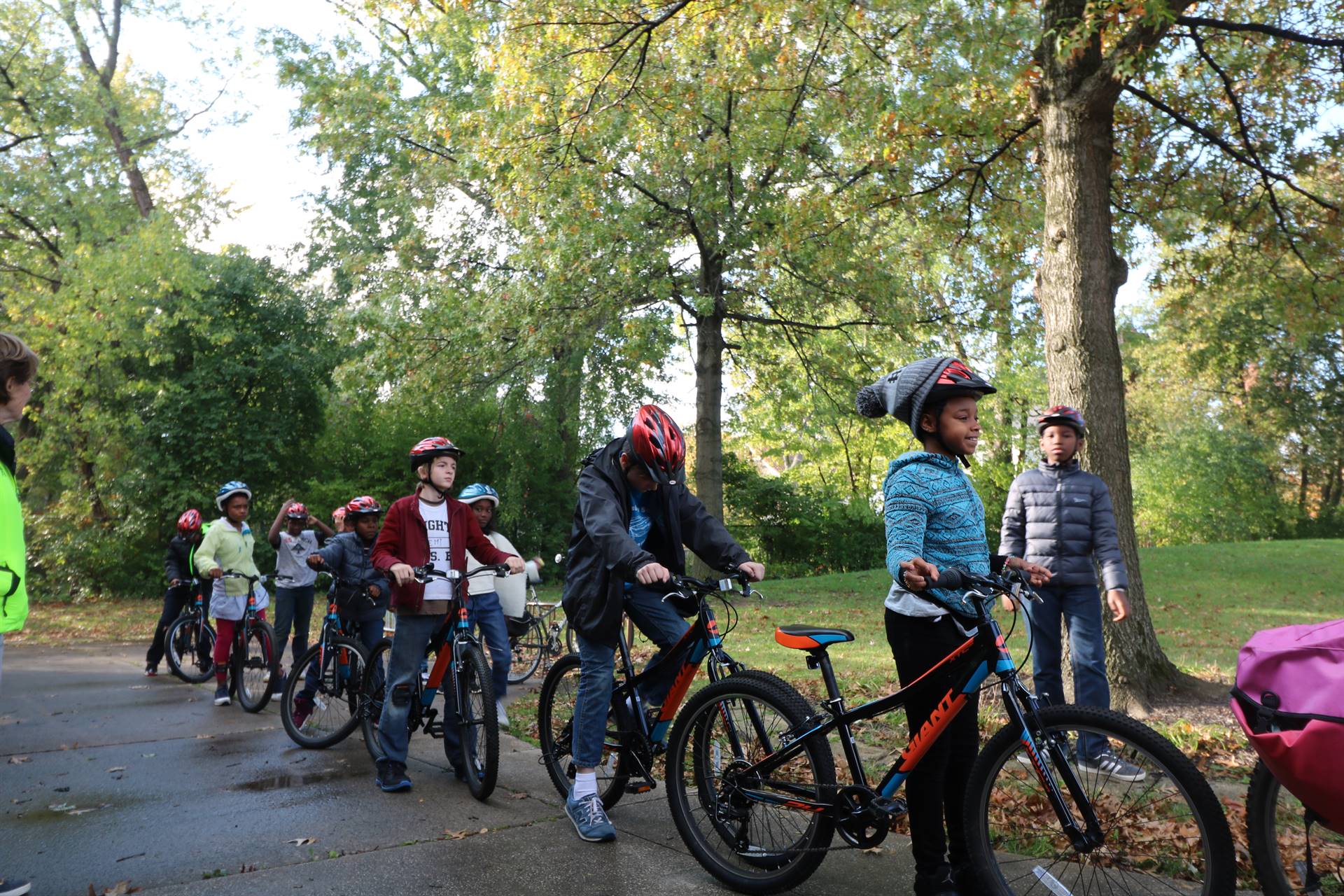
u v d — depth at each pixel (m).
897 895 3.57
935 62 11.59
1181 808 2.83
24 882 3.78
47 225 23.42
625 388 22.92
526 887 3.68
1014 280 15.47
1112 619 7.40
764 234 16.31
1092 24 7.34
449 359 17.53
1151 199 11.32
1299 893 2.83
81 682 9.73
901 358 19.23
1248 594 17.08
